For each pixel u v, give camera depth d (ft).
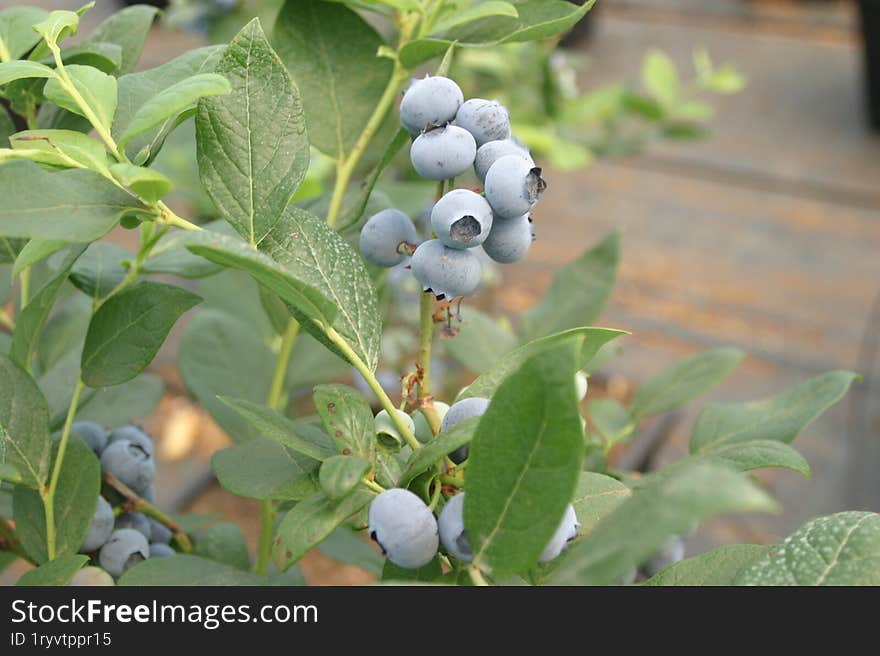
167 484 3.61
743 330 4.85
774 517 3.76
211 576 1.31
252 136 1.22
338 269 1.26
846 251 5.48
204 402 1.76
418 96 1.24
